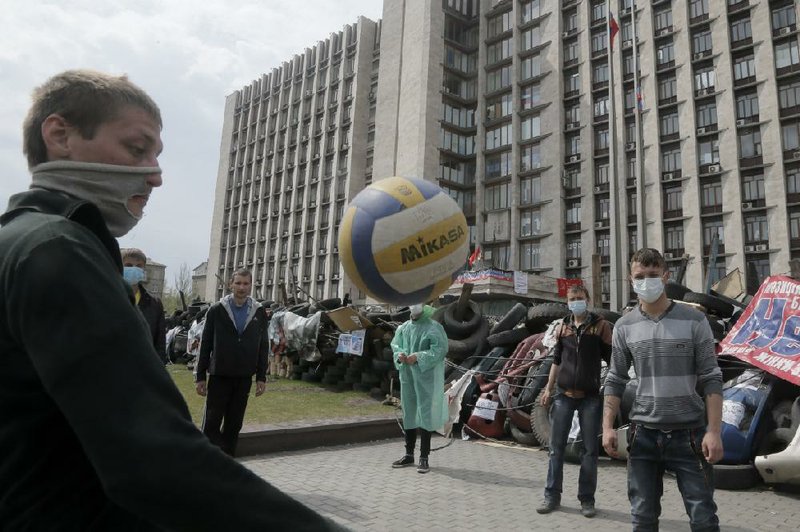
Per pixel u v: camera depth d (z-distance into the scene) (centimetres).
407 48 5772
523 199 4975
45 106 128
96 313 98
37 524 104
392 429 946
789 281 723
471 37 5734
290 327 1496
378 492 602
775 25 3775
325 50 7075
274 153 7419
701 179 3956
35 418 105
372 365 1278
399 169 5553
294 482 633
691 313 370
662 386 361
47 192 120
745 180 3775
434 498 583
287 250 6919
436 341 698
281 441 796
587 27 4684
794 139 3609
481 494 603
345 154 6475
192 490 90
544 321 1035
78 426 91
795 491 620
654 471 368
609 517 530
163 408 96
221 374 579
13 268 100
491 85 5453
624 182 4278
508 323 1147
